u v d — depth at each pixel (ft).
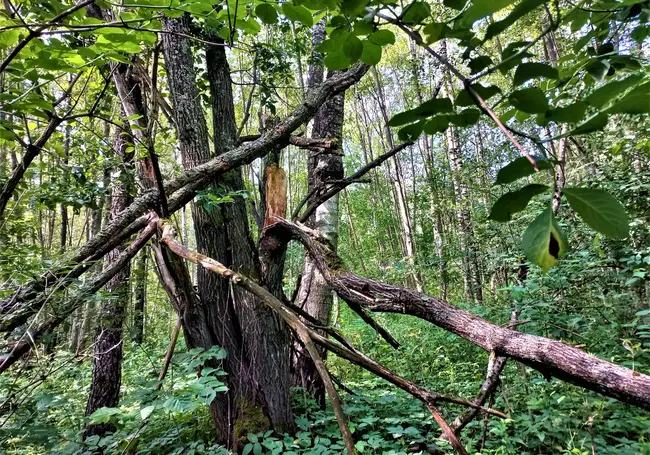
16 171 5.81
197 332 10.73
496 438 10.59
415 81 30.91
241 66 20.42
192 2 4.48
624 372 4.51
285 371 11.16
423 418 12.07
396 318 27.35
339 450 9.70
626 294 12.67
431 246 39.93
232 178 11.50
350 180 12.91
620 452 8.70
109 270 8.02
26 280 6.95
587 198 1.47
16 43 4.58
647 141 7.26
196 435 11.47
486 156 27.50
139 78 11.13
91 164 10.12
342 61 2.91
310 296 15.94
